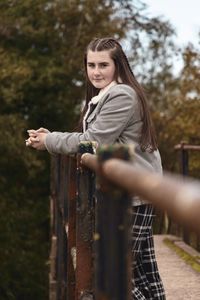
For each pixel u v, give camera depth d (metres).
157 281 3.15
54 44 18.22
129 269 1.58
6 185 17.78
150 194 1.15
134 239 2.98
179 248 7.44
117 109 3.01
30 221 18.03
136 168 1.31
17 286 17.66
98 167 1.54
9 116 16.88
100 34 17.83
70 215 3.53
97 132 3.03
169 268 6.26
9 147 16.69
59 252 6.22
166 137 14.19
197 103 12.57
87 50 3.25
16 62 17.23
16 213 17.83
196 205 0.99
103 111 3.04
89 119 3.15
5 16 17.91
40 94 17.94
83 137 3.09
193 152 10.02
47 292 17.80
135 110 3.03
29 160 16.67
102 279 1.58
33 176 17.48
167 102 16.28
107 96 3.06
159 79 17.56
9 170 17.64
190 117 12.66
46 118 18.36
